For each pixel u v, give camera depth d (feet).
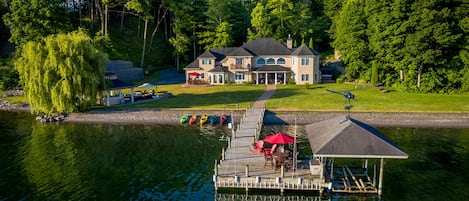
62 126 159.53
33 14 245.45
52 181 94.89
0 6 290.15
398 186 89.97
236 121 161.99
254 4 368.48
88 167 105.60
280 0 314.35
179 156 115.24
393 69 224.53
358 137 81.97
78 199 83.76
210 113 170.60
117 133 146.61
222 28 302.86
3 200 83.41
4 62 246.68
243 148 111.75
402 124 157.58
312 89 219.00
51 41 169.48
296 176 87.71
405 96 192.95
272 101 187.93
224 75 255.09
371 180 93.25
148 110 175.22
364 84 231.30
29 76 168.66
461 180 93.45
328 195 85.30
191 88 237.25
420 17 188.85
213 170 102.12
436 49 194.70
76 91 169.99
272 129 151.02
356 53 233.55
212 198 84.43
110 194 86.53
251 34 312.29
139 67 294.05
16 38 245.86
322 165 85.25
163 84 257.14
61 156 116.06
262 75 264.93
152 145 128.47
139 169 103.60
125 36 319.27
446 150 119.55
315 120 161.68
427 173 98.58
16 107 201.16
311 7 369.09
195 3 329.52
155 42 332.60
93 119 170.50
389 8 204.44
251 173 89.97
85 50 173.78
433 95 194.80
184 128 154.51
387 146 80.53
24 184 92.84
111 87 185.88
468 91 195.93
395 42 200.03
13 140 135.74
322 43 355.77
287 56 256.11
